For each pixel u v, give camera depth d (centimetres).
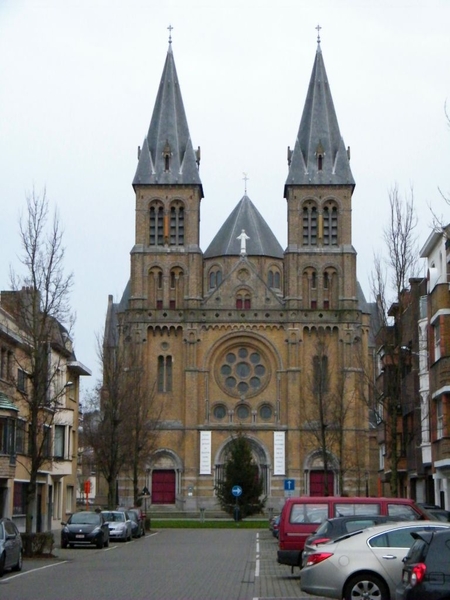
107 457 8025
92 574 3806
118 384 8169
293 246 11194
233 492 9312
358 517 3088
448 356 5247
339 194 11338
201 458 10850
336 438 9725
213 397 11000
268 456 10844
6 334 6131
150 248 11231
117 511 6781
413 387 6575
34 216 5178
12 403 6159
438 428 5534
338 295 11075
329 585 2502
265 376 11031
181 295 11169
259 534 7788
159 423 10744
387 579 2486
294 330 10969
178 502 10750
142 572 3916
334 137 11562
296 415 10850
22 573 3856
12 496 6481
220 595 3009
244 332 11025
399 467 7206
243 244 11325
